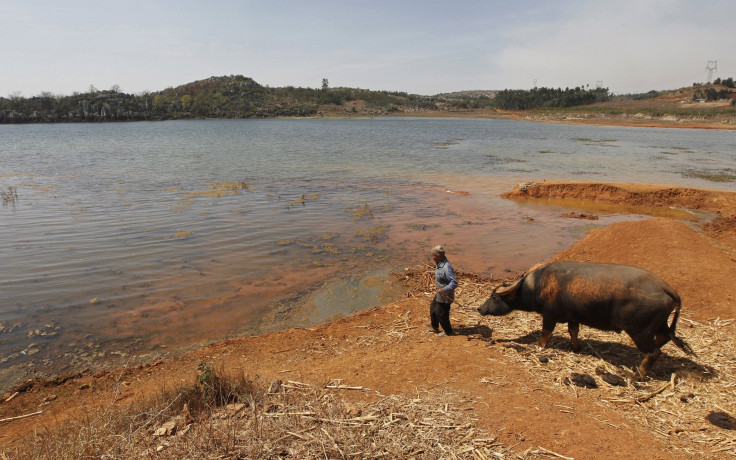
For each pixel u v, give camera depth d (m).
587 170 30.75
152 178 25.53
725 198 19.45
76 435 4.66
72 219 15.85
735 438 4.52
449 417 4.88
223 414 5.06
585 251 11.82
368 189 23.11
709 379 5.77
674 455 4.24
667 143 55.00
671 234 11.15
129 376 6.78
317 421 4.84
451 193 22.36
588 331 7.49
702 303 8.17
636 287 5.66
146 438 4.64
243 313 9.04
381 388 5.68
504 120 143.88
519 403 5.18
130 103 148.50
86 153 39.94
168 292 9.93
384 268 11.57
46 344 7.75
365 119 155.38
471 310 8.86
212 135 68.44
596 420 4.86
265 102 179.88
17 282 10.27
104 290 9.95
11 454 4.71
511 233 15.17
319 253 12.67
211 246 13.12
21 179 24.81
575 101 171.25
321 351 7.34
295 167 31.38
